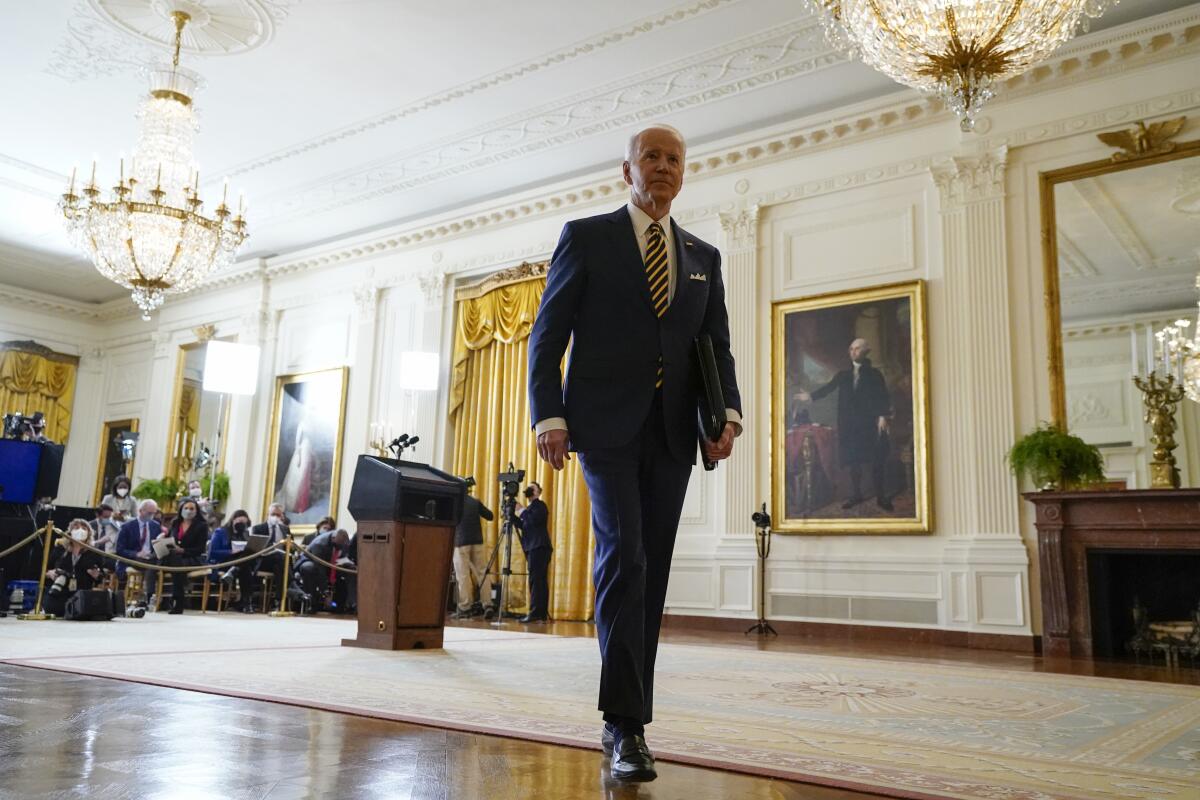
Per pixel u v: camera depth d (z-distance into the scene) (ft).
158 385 49.37
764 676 13.55
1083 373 24.09
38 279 50.80
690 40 26.78
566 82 29.40
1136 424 23.22
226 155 35.35
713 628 28.63
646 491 6.98
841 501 27.20
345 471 39.96
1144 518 21.34
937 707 10.44
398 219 41.50
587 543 32.50
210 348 40.68
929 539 25.70
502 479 31.01
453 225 38.55
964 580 24.68
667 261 7.16
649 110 30.81
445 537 17.79
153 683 10.33
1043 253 25.00
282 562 34.27
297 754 6.36
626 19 25.99
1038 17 16.40
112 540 32.48
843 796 5.72
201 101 31.30
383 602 16.93
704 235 31.60
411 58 28.35
